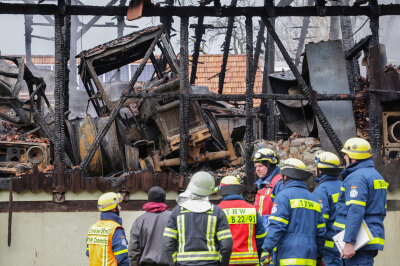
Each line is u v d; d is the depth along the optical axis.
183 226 8.68
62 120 15.87
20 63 18.14
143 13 16.53
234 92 42.09
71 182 15.52
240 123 24.36
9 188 15.29
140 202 15.71
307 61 17.67
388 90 16.41
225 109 24.67
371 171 10.08
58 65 15.96
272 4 16.64
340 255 10.22
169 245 8.72
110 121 16.17
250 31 16.61
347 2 24.73
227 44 29.86
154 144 17.91
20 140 16.31
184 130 16.30
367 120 17.25
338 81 17.22
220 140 18.84
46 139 16.81
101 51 18.84
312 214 9.98
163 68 28.30
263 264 9.94
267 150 11.73
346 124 16.92
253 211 10.27
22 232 15.32
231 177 10.52
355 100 17.33
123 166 17.39
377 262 15.64
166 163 17.25
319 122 16.86
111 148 17.36
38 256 15.28
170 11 16.48
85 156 16.30
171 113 17.47
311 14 16.77
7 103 17.91
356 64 19.36
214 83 42.19
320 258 10.90
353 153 10.18
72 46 35.38
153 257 10.45
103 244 10.68
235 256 10.05
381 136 16.69
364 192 9.82
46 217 15.43
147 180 15.70
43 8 16.00
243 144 19.03
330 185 10.69
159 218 10.62
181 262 8.59
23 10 16.03
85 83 21.06
